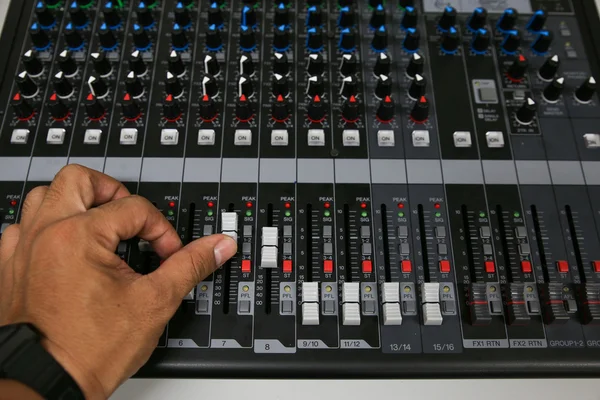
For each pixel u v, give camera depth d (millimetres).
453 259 973
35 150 1062
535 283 957
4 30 1205
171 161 1055
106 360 714
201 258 832
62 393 665
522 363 910
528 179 1062
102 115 1096
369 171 1056
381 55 1139
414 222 1005
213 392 878
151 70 1158
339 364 901
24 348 655
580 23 1276
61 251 728
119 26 1218
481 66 1193
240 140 1064
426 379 905
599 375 918
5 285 791
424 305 923
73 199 834
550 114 1139
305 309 909
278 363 900
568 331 928
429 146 1088
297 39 1209
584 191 1055
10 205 1009
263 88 1139
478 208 1024
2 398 669
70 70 1140
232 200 1016
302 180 1039
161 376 897
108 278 738
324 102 1127
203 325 916
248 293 935
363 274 952
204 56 1179
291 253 966
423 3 1278
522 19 1274
